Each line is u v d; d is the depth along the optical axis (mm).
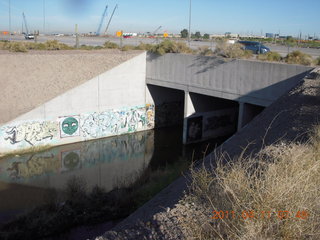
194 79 29812
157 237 6551
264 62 24281
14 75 30641
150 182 19422
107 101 31703
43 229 14711
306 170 6930
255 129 16047
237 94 26422
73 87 29156
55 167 24891
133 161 26875
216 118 33875
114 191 18234
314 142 9586
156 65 33094
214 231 5750
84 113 30203
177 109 37781
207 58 28375
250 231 5082
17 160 25719
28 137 27156
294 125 13688
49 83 30875
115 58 33781
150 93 35000
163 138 33469
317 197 5988
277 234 5289
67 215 15797
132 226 7590
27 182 21938
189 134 31672
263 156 9570
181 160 25922
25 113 26703
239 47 28359
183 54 30500
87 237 14195
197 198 7457
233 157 12219
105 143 31047
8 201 18594
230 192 6078
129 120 33781
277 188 5734
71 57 34406
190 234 6137
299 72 22453
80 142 30469
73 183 19078
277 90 23734
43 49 40469
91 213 16031
